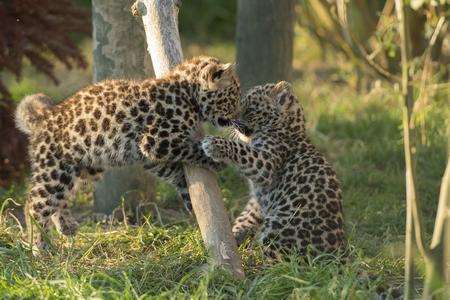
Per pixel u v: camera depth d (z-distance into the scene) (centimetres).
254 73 1505
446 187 827
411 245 849
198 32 2538
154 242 1181
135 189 1328
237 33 1523
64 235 1194
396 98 1822
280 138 1183
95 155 1116
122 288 970
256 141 1177
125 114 1094
